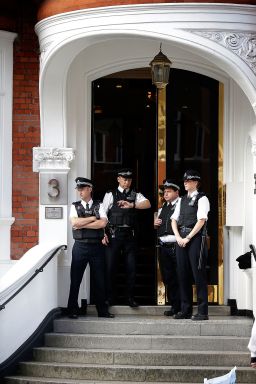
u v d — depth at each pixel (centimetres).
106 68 1502
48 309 1388
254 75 1299
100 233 1401
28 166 1482
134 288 1479
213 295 1499
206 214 1364
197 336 1338
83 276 1482
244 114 1459
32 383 1256
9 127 1480
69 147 1464
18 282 1280
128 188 1454
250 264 1405
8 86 1479
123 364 1296
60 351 1314
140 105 1541
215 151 1510
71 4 1331
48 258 1367
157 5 1291
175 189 1421
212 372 1258
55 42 1359
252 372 1258
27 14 1480
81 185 1397
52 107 1440
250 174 1453
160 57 1378
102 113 1542
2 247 1476
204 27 1292
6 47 1477
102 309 1420
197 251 1361
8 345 1285
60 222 1464
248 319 1407
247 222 1452
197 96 1517
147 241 1552
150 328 1359
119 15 1306
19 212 1480
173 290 1430
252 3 1296
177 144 1520
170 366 1280
